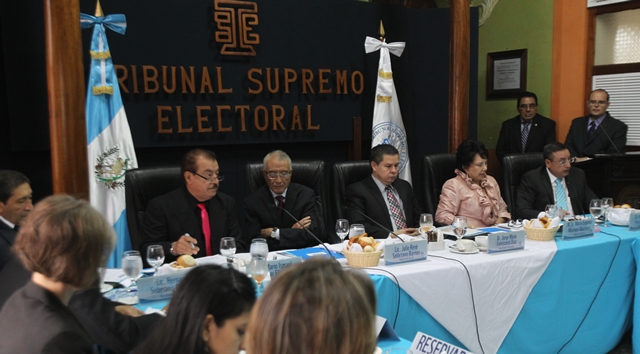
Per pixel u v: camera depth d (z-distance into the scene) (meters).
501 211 3.53
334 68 4.75
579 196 3.70
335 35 4.71
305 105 4.66
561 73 5.58
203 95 4.27
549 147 3.60
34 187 3.92
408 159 4.73
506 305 2.42
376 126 4.56
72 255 1.05
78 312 1.43
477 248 2.54
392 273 2.13
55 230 1.05
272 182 3.09
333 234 3.35
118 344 1.45
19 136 3.73
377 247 2.30
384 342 1.72
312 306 0.67
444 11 5.11
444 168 3.75
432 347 1.59
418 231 2.89
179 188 2.81
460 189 3.44
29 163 3.90
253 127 4.47
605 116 4.90
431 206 3.66
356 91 4.84
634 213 3.03
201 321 0.97
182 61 4.16
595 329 2.76
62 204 1.10
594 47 5.37
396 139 4.63
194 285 1.00
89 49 3.84
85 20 3.56
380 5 4.88
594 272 2.71
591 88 5.41
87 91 3.68
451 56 4.49
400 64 5.07
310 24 4.60
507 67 6.09
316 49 4.65
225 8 4.23
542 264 2.51
